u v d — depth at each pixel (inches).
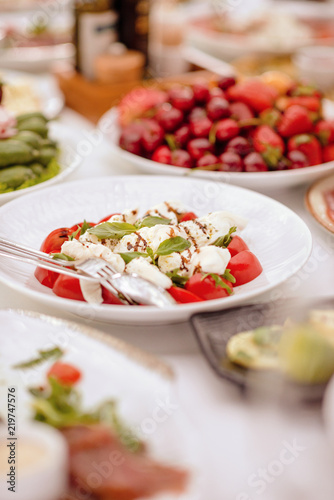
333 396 21.0
